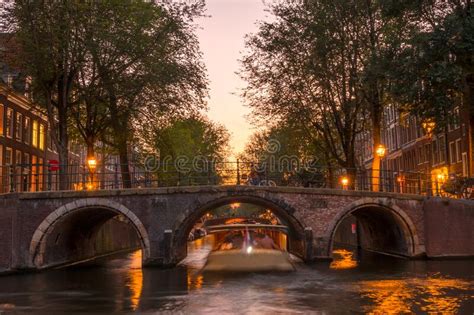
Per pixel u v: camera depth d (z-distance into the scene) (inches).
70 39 1106.7
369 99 1255.5
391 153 2532.0
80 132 1322.6
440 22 1043.3
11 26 1087.0
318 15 1242.0
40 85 1155.3
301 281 802.2
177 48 1246.9
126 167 1286.9
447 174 1680.6
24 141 1697.8
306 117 1320.1
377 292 686.5
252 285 766.5
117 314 570.3
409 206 1126.4
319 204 1091.9
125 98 1205.1
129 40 1162.6
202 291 716.7
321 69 1261.1
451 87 1015.0
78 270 1031.0
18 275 952.9
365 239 1556.3
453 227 1126.4
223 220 1413.6
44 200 1003.3
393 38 1078.4
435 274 866.8
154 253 1030.4
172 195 1042.7
